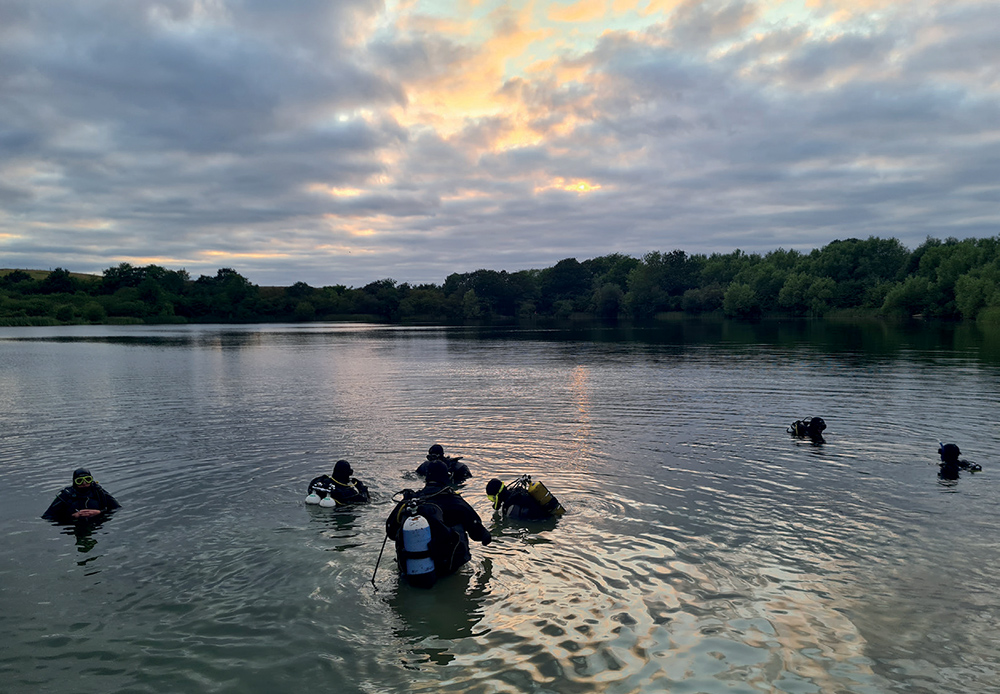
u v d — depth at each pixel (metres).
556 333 77.50
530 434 14.48
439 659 5.16
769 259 140.00
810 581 6.50
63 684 4.85
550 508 8.64
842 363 31.11
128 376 29.84
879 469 11.03
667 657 5.12
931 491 9.66
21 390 24.36
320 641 5.48
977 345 41.62
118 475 11.21
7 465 12.08
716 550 7.38
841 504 9.05
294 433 14.95
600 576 6.73
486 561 7.21
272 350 50.44
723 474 10.78
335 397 21.55
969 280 76.56
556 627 5.67
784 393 20.84
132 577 6.86
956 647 5.21
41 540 7.98
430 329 104.38
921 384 22.69
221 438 14.42
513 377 27.53
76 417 17.69
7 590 6.55
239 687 4.79
